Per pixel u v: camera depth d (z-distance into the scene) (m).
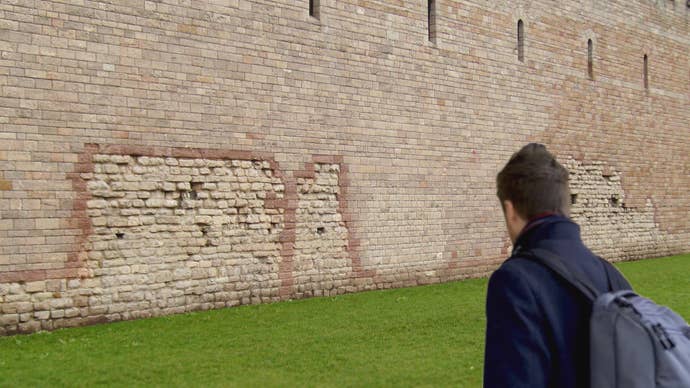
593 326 2.70
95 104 10.98
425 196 15.84
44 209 10.44
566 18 19.75
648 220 22.75
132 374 7.84
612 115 21.33
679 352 2.58
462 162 16.67
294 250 13.47
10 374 7.81
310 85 13.77
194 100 12.11
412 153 15.59
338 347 9.24
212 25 12.35
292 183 13.46
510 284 2.81
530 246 2.96
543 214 2.99
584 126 20.27
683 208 24.38
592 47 20.69
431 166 15.98
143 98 11.51
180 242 11.93
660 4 23.48
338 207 14.21
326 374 7.91
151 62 11.60
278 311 12.02
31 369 8.04
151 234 11.57
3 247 10.05
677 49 24.20
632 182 22.08
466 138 16.78
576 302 2.81
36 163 10.38
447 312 11.91
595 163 20.67
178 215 11.91
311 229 13.75
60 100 10.62
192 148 12.08
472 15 17.03
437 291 14.57
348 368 8.17
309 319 11.26
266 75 13.09
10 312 10.05
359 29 14.64
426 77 15.93
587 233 20.38
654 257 22.98
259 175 12.98
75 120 10.77
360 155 14.61
